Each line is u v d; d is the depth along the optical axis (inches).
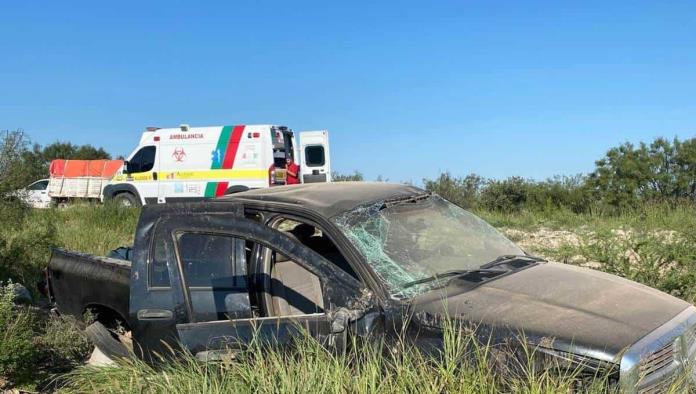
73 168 971.9
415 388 125.6
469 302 140.8
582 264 308.2
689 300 241.3
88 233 462.0
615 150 704.4
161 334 161.5
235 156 727.7
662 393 127.7
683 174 667.4
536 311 135.6
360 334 140.9
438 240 169.5
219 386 138.4
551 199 689.0
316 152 807.7
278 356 140.3
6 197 360.8
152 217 170.9
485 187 742.5
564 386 117.5
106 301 196.2
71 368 203.9
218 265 165.5
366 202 168.1
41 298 307.7
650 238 319.6
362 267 148.9
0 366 187.0
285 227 176.2
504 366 125.8
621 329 128.4
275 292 167.2
